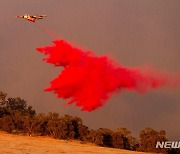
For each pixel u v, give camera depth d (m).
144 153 90.62
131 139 109.12
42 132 109.06
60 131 106.56
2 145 75.56
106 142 106.56
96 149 84.62
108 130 108.44
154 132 105.38
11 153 65.56
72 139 107.81
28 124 108.31
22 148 73.25
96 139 104.50
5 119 108.25
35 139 96.81
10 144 78.62
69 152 73.44
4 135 99.75
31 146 78.19
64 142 96.88
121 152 84.62
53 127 107.06
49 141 95.12
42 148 76.25
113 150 87.31
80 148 83.50
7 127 107.00
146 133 105.81
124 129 109.06
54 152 71.31
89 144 103.06
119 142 106.31
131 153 85.62
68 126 108.50
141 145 105.31
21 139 93.19
